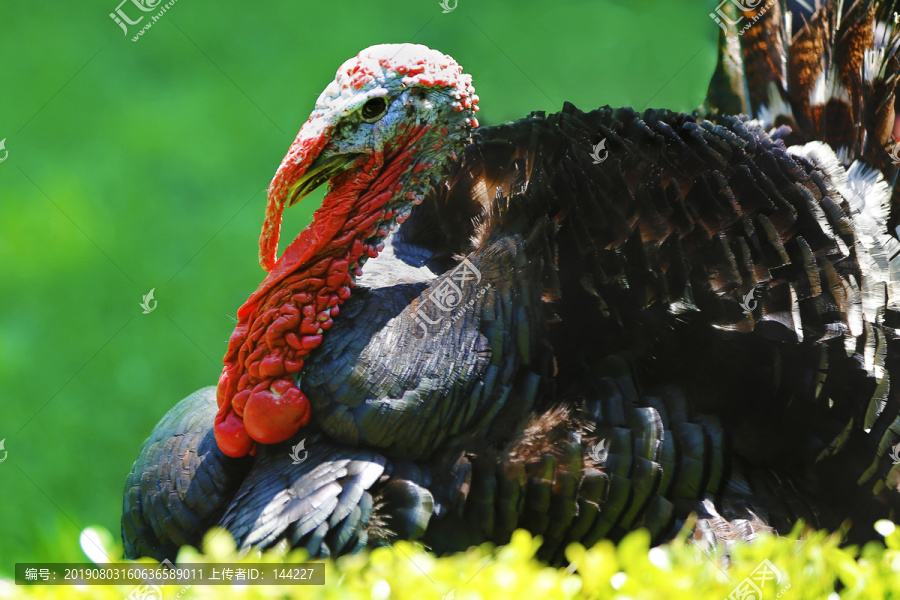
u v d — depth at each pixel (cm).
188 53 1744
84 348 1248
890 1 770
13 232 1412
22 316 1286
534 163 651
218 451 620
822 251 616
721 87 811
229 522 586
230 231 1430
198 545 614
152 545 622
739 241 609
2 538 986
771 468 637
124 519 630
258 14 1834
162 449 629
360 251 609
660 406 601
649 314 611
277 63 1739
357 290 611
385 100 593
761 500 616
